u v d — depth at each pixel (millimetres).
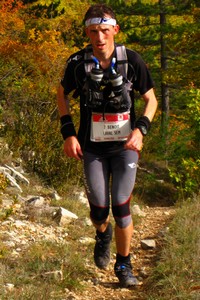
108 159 5043
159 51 22984
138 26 23391
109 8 4699
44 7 21688
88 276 5578
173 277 5086
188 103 12664
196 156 12797
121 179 4977
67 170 9867
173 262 5453
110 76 4648
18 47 14938
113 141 4922
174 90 24031
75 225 7273
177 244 6152
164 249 5977
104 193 5016
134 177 5023
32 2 21953
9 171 9289
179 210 8078
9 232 6629
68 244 6328
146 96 4875
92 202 5051
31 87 13492
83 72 4738
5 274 5219
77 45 19641
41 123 10578
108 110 4816
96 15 4613
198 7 22453
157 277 5340
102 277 5594
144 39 23172
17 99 12883
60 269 5469
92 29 4633
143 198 12016
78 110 12773
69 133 4855
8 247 6082
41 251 5855
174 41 21766
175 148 13195
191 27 21312
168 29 21812
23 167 10016
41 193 9008
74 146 4801
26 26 19625
